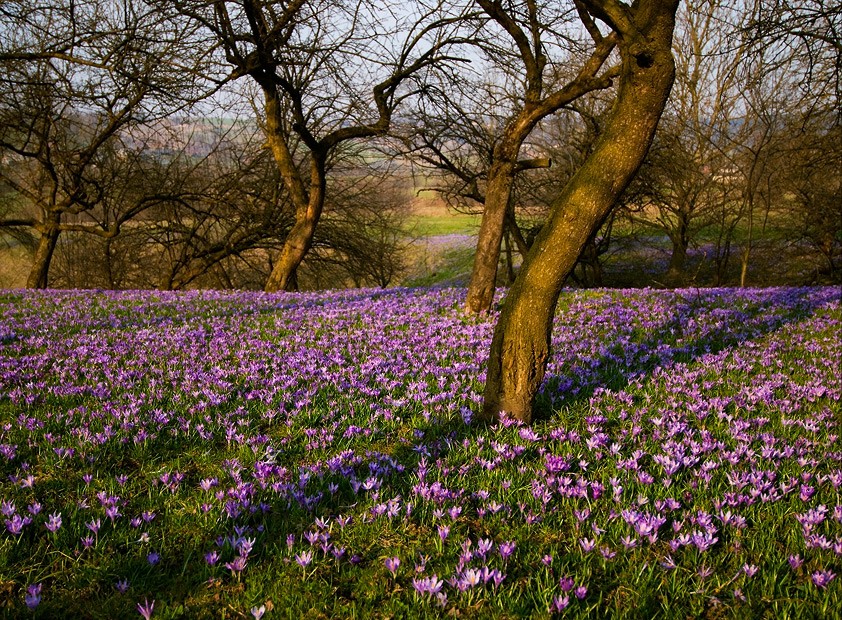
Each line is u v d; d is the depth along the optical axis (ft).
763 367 27.02
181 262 97.81
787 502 14.43
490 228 39.01
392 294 51.70
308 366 25.27
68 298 47.57
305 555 11.37
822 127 59.57
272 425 19.62
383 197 107.24
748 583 11.09
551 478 14.85
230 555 12.13
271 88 62.18
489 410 19.24
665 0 15.72
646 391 23.06
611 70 36.65
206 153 86.38
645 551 12.28
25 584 10.91
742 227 123.75
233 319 37.91
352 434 18.28
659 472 15.75
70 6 48.16
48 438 17.21
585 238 17.69
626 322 36.45
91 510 13.55
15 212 109.70
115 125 68.39
